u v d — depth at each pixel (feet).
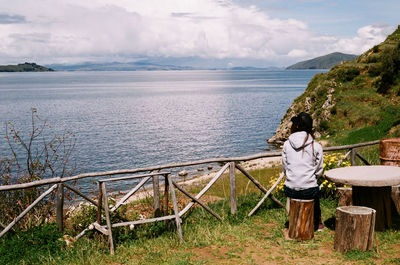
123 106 313.12
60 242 20.80
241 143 143.02
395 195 23.43
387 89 107.04
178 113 257.14
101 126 195.21
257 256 18.99
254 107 288.92
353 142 87.56
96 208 23.15
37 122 206.18
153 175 22.06
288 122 135.74
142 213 27.86
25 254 19.88
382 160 25.39
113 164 108.68
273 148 130.72
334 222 23.22
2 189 19.11
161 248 20.71
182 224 24.09
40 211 24.49
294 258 18.42
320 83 129.90
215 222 24.63
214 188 48.08
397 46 108.17
